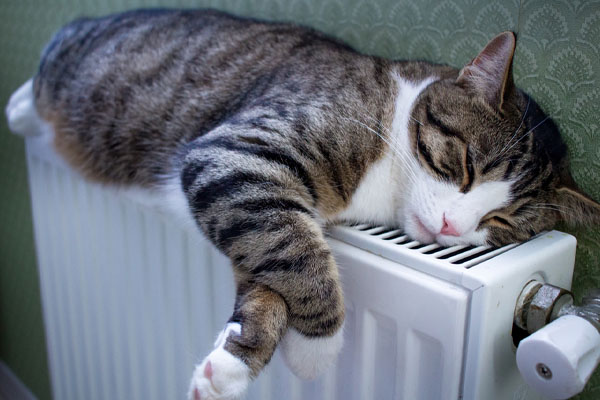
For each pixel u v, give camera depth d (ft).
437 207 3.02
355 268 2.58
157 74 4.11
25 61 6.29
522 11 2.96
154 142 4.09
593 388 2.96
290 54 3.67
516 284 2.31
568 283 2.71
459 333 2.24
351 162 3.11
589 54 2.75
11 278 7.12
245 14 4.46
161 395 4.14
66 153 4.71
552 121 2.96
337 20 3.84
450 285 2.27
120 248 4.15
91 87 4.43
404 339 2.41
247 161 2.92
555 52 2.88
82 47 4.62
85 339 4.82
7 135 6.51
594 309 2.26
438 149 3.16
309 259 2.67
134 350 4.26
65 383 5.35
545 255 2.47
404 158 3.18
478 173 3.05
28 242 6.54
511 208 3.04
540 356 2.05
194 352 3.70
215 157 3.00
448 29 3.28
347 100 3.17
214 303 3.43
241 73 3.76
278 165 2.92
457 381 2.30
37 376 6.99
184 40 4.11
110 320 4.46
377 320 2.56
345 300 2.68
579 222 2.90
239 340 2.52
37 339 6.77
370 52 3.69
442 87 3.27
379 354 2.59
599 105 2.77
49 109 4.82
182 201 3.29
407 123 3.24
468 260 2.49
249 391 3.24
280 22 4.06
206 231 2.96
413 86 3.32
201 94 3.86
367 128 3.13
